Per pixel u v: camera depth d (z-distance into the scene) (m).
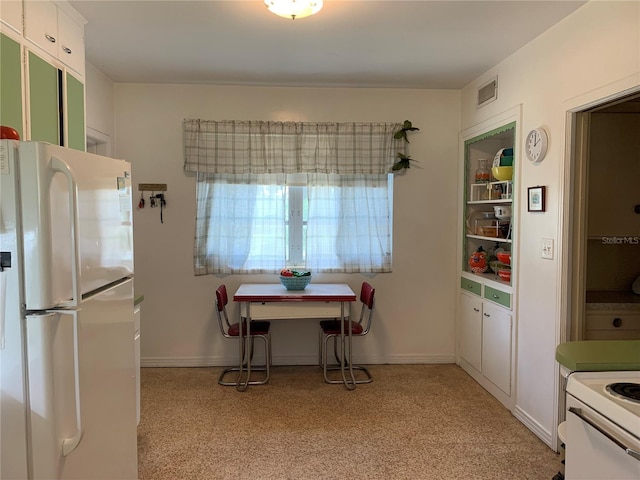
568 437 1.53
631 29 1.95
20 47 1.85
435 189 3.93
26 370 1.32
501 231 3.31
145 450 2.50
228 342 3.87
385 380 3.58
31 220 1.29
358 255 3.89
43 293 1.31
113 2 2.26
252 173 3.77
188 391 3.33
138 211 3.76
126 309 1.87
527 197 2.79
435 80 3.61
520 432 2.74
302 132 3.78
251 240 3.86
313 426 2.79
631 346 1.78
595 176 2.93
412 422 2.86
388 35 2.68
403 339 3.96
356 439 2.64
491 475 2.28
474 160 3.81
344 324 3.58
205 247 3.79
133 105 3.71
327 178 3.87
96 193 1.57
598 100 2.16
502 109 3.13
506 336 3.06
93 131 3.29
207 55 3.04
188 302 3.83
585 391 1.44
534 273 2.73
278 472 2.30
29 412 1.33
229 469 2.32
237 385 3.35
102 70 3.37
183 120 3.73
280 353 3.91
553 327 2.53
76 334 1.41
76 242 1.36
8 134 1.34
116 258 1.75
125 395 1.86
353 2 2.25
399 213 3.93
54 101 2.14
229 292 3.86
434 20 2.46
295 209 3.94
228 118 3.77
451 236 3.95
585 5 2.24
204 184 3.77
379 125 3.82
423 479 2.24
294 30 2.61
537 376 2.69
